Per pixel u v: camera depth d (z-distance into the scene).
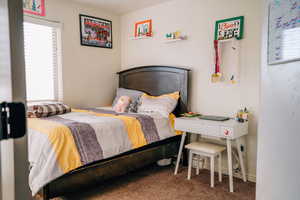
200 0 3.00
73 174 2.00
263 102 0.85
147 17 3.63
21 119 0.54
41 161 1.82
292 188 0.66
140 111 3.07
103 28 3.78
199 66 3.05
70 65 3.42
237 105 2.73
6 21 0.52
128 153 2.46
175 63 3.31
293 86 0.65
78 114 2.79
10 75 0.53
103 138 2.20
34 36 3.12
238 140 2.49
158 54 3.52
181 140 2.81
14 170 0.53
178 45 3.26
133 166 2.54
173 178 2.68
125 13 3.91
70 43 3.40
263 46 0.86
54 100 3.37
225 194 2.28
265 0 0.84
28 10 2.95
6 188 0.52
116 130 2.34
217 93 2.90
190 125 2.62
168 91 3.30
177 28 3.26
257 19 2.54
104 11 3.78
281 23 0.72
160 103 2.99
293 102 0.65
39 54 3.18
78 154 1.97
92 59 3.68
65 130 1.98
